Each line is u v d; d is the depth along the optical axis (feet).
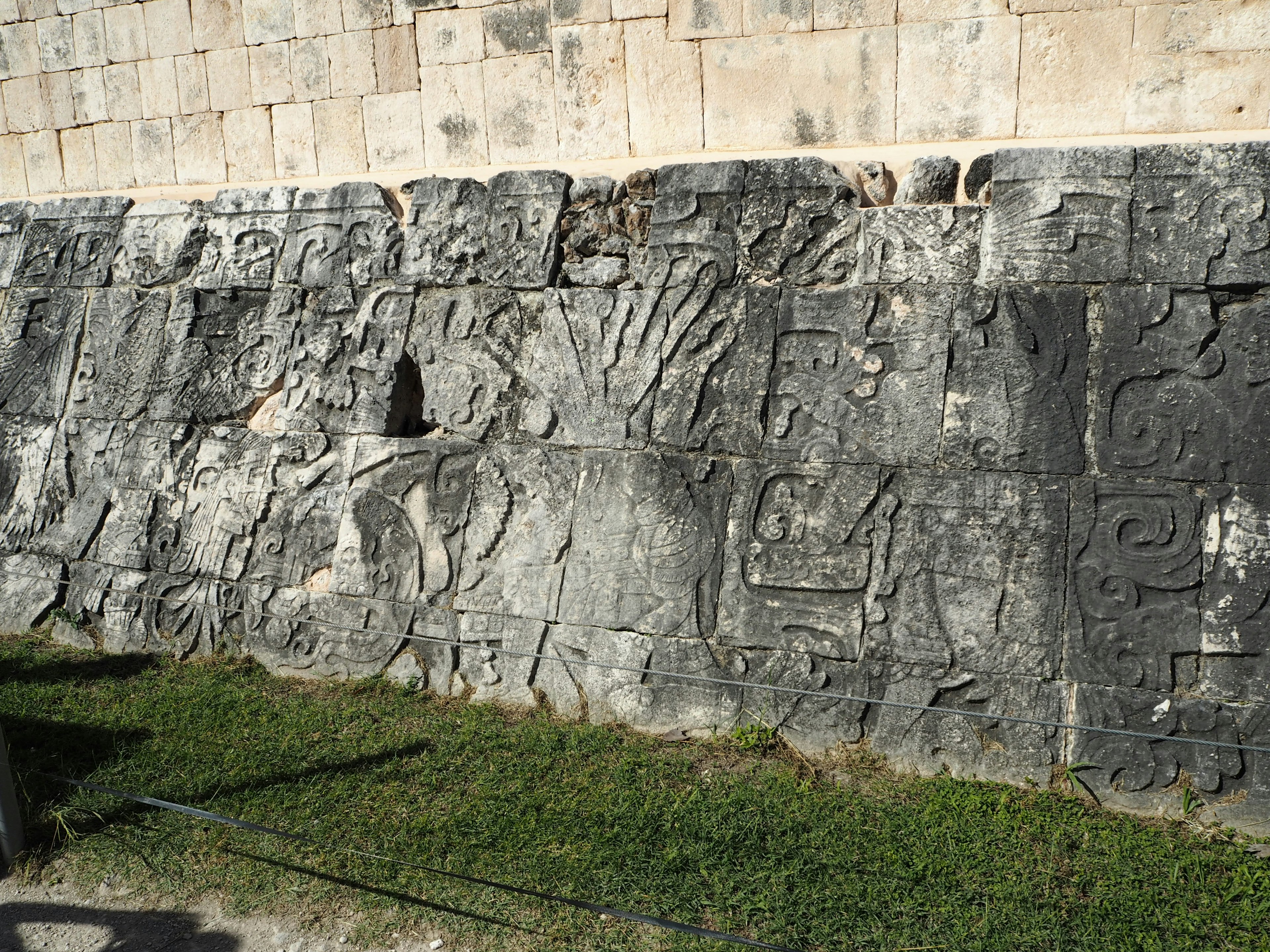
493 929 9.57
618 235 15.30
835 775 12.51
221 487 17.42
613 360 14.80
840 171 13.93
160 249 18.95
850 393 13.43
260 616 16.60
